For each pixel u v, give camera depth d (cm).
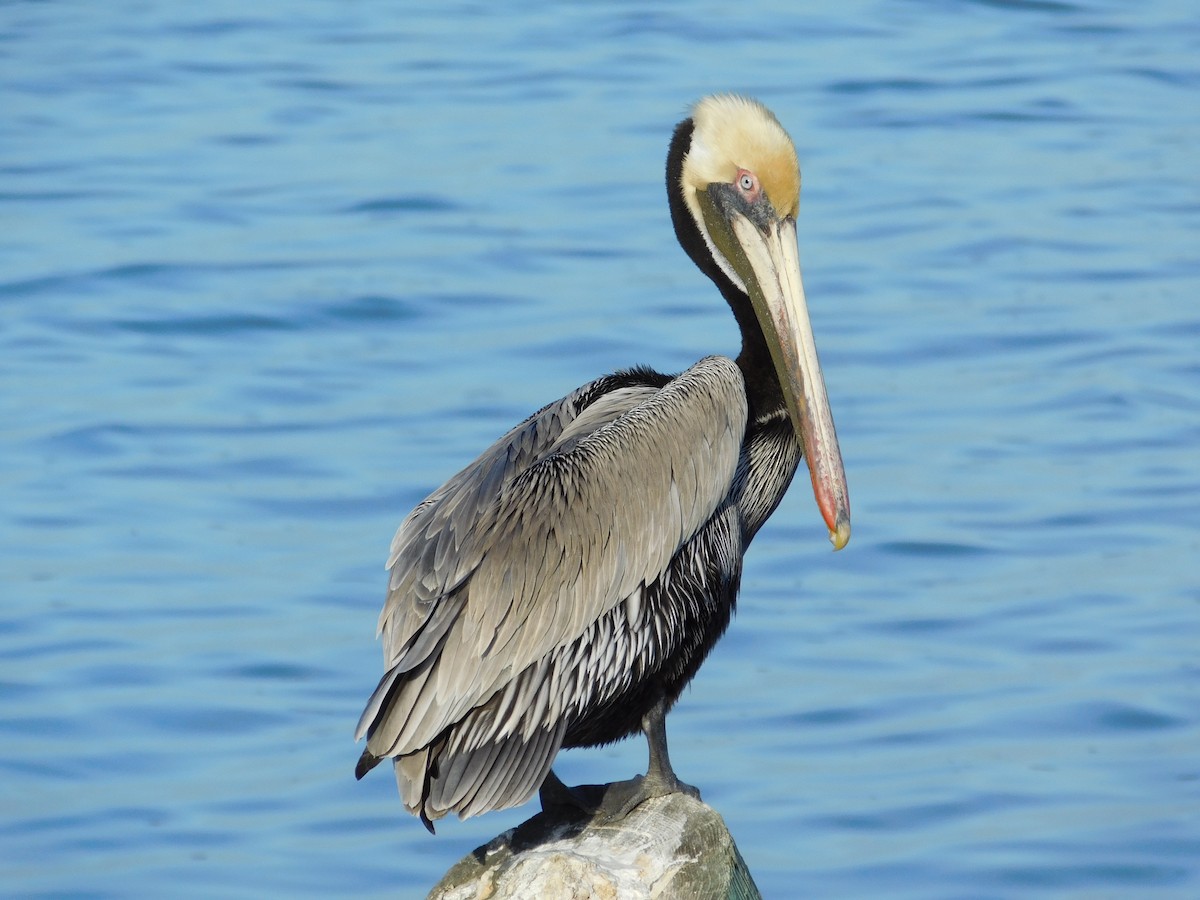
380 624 742
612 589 772
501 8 3284
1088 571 1502
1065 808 1237
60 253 2166
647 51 2927
